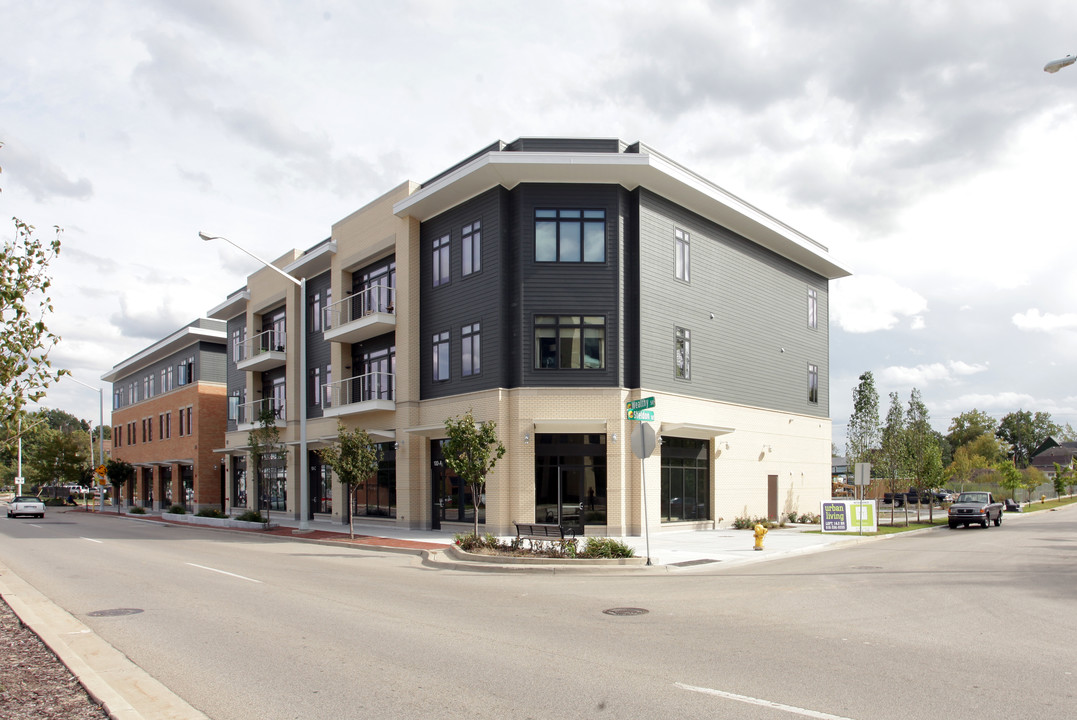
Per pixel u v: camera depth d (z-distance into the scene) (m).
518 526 21.11
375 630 9.38
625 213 25.45
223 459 48.84
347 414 31.20
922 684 6.81
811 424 35.59
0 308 7.37
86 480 59.09
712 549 20.64
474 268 26.20
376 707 6.23
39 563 17.59
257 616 10.42
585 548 18.33
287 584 13.88
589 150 25.38
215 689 6.79
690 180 25.95
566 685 6.81
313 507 36.66
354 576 15.27
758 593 12.65
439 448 27.48
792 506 33.47
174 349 53.84
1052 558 18.36
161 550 21.31
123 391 65.44
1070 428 123.94
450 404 26.62
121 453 63.94
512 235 25.36
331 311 33.19
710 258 29.11
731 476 29.31
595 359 24.53
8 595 12.22
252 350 41.81
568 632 9.20
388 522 29.45
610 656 7.92
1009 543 23.11
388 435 28.73
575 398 24.31
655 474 25.09
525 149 25.31
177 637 9.02
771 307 33.03
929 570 15.94
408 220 28.81
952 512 32.47
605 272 24.86
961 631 9.26
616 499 23.95
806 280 36.25
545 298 24.66
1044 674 7.16
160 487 55.25
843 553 20.28
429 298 28.36
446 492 27.12
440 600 11.90
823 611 10.76
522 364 24.39
